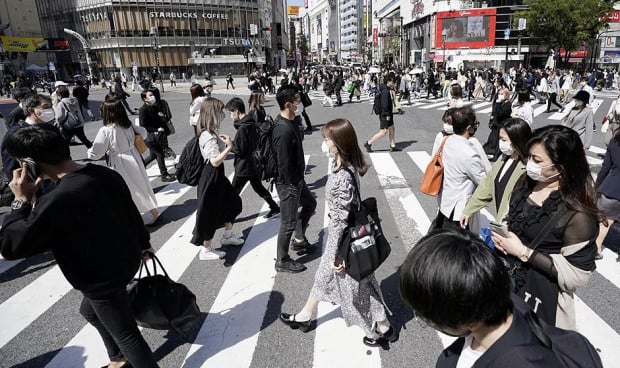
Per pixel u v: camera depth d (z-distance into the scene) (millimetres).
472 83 24359
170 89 43656
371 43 110500
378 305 3115
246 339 3361
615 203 4152
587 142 7945
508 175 2799
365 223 2859
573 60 50781
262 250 5027
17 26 78500
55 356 3277
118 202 2482
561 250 2000
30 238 2096
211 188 4480
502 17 53188
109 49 59656
